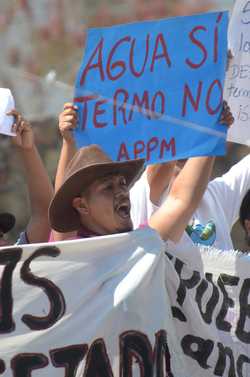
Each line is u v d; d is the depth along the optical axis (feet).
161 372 36.88
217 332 39.99
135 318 36.78
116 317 36.73
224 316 40.22
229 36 43.04
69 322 36.86
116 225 37.55
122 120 40.04
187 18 39.81
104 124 40.16
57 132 67.46
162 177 42.11
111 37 40.52
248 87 42.98
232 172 46.65
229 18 43.88
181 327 38.99
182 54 39.81
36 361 36.68
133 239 37.17
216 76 39.27
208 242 44.11
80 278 37.09
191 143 39.06
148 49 40.14
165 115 39.65
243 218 45.34
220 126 38.91
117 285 36.91
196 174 38.86
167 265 38.75
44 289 37.01
